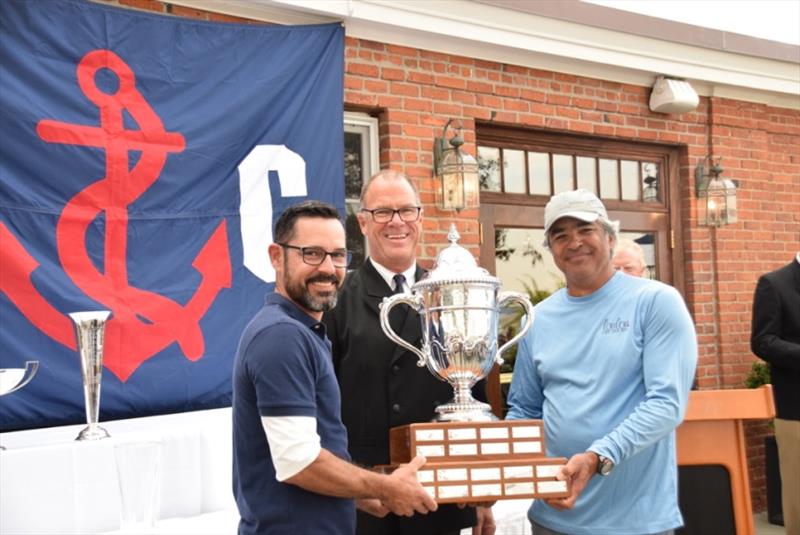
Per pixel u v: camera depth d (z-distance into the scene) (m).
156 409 3.27
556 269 4.76
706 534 2.31
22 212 3.03
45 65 3.11
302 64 3.74
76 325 2.63
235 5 3.72
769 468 5.07
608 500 2.03
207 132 3.47
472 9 4.18
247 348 1.70
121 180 3.25
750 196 5.45
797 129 5.77
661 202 5.22
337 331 2.30
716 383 5.22
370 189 2.33
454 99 4.32
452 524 2.28
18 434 2.81
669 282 5.21
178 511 2.66
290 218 1.81
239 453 1.74
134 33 3.33
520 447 1.88
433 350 2.04
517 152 4.67
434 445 1.84
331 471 1.64
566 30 4.49
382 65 4.11
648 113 5.04
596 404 2.06
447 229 4.23
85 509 2.42
